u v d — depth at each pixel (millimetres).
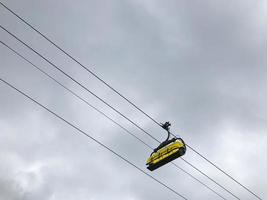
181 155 23438
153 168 24031
